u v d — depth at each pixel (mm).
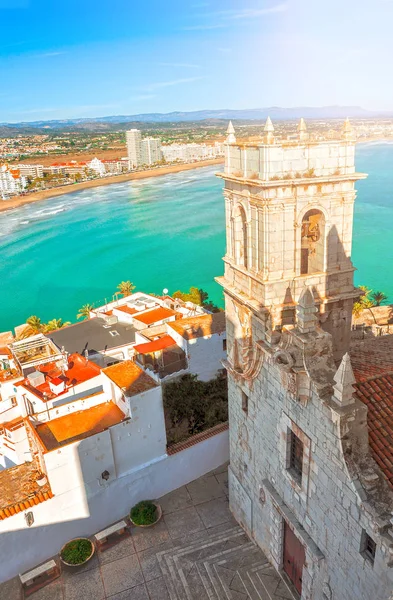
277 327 24094
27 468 33438
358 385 21891
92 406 36469
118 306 69000
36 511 30141
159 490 36125
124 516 34656
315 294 24609
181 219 196125
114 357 57500
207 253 149875
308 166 22500
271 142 21812
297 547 26281
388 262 128500
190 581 29234
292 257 23734
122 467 33844
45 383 40250
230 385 30719
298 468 24172
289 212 22922
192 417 42250
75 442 30609
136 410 33250
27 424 34094
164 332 56125
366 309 61625
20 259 153625
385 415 20750
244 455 30375
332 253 24328
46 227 194375
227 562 30125
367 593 19266
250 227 24375
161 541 32281
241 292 26297
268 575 28828
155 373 46344
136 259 147750
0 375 47812
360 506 18594
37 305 116750
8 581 30188
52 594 29125
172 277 130750
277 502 25984
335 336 26062
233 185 25234
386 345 29859
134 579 29672
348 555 20234
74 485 31375
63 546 31562
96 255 153625
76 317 107750
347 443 19125
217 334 49375
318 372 20469
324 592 22719
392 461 19328
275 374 24094
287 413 23500
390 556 17250
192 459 37281
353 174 22891
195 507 35094
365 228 160750
